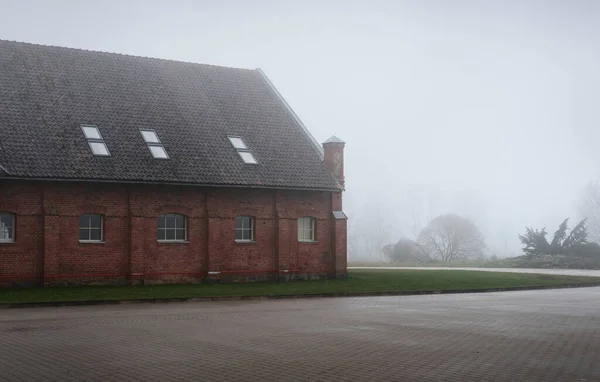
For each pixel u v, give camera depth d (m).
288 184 34.44
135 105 34.41
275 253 34.84
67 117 31.83
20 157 28.92
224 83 39.06
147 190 31.69
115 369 11.20
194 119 35.47
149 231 31.61
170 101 35.81
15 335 15.04
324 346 13.53
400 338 14.63
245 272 34.00
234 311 20.69
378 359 12.11
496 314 19.64
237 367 11.38
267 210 34.81
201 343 13.89
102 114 32.91
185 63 39.03
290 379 10.45
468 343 13.95
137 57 37.56
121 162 30.97
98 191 30.62
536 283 33.88
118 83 35.22
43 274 29.19
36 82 32.81
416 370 11.12
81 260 30.17
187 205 32.72
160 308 21.95
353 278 36.38
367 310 20.92
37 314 19.92
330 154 36.84
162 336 14.88
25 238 29.08
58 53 35.12
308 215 35.88
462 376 10.68
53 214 29.42
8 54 33.56
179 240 32.66
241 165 34.16
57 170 29.17
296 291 27.92
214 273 33.00
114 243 30.94
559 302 24.16
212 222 33.09
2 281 28.61
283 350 13.05
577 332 15.64
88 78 34.56
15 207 28.88
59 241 29.64
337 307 22.08
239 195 34.06
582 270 53.84
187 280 32.56
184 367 11.37
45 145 29.98
